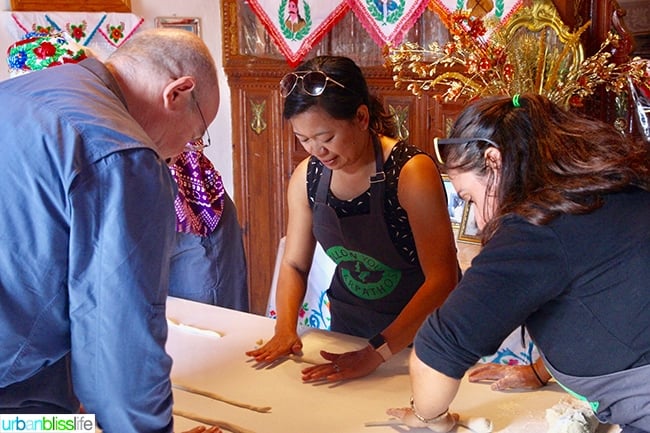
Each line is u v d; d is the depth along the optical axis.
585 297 1.13
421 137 3.36
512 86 2.43
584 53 2.72
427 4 3.14
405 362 1.77
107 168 1.12
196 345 1.90
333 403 1.57
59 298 1.15
